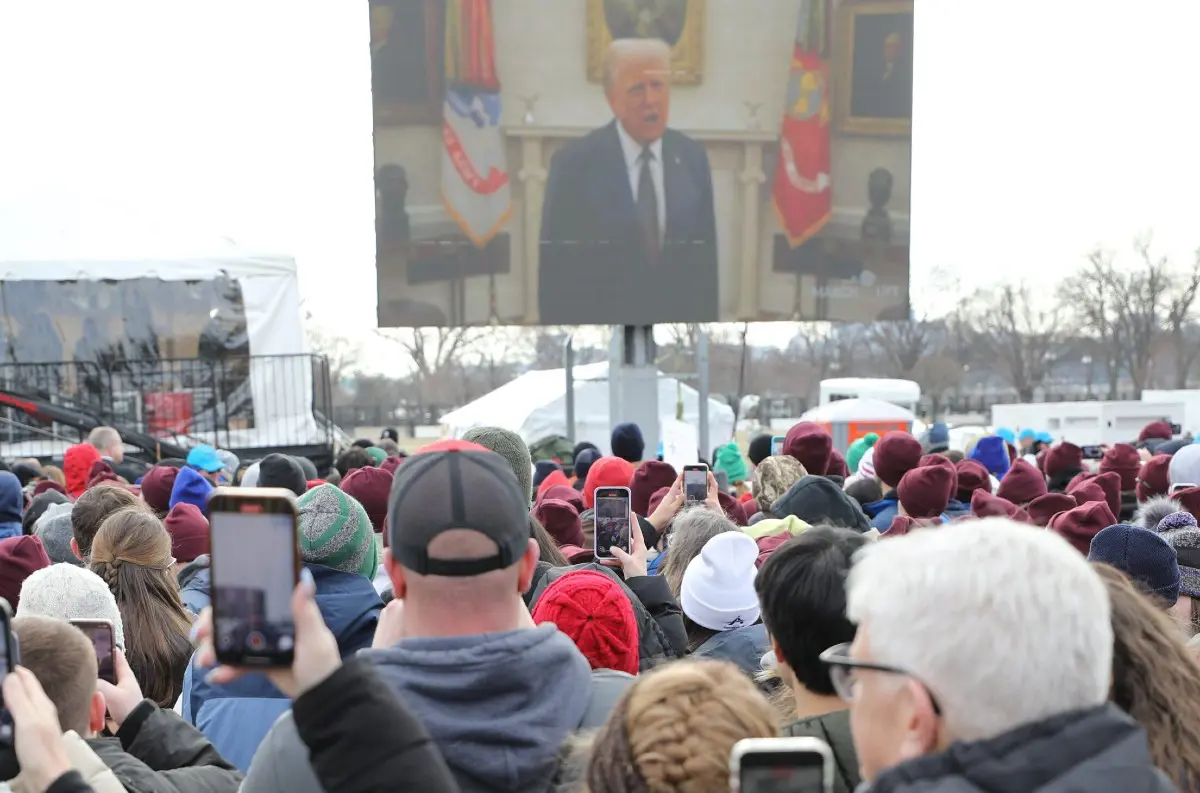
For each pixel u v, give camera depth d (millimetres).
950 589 1271
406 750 1366
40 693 1499
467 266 14945
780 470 5410
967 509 6117
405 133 14820
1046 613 1252
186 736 2299
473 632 1793
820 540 2182
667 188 15219
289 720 1603
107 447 10820
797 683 2178
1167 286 63781
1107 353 65625
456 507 1749
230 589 1421
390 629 2066
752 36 15281
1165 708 1900
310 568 2953
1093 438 26391
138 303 14578
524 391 21406
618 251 15180
